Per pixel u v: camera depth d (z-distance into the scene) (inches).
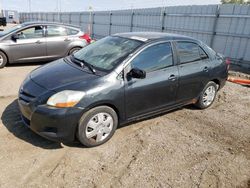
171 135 166.7
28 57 339.3
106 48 172.9
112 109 146.8
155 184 119.4
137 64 154.9
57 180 117.3
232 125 190.5
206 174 129.7
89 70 152.2
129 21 690.8
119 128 170.2
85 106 133.3
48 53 351.9
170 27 558.9
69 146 144.4
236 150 155.2
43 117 130.0
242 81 316.5
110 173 124.5
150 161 136.6
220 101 243.8
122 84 146.1
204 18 478.3
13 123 166.1
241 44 422.3
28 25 337.1
